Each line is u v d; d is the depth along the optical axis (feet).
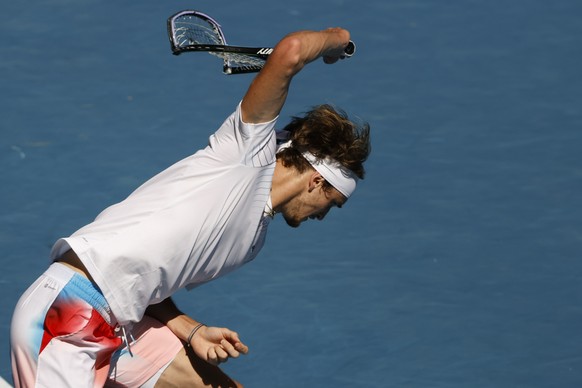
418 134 108.17
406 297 89.56
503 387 81.51
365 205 99.30
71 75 114.83
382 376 81.92
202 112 109.60
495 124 110.11
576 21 126.62
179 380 47.75
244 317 86.74
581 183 102.37
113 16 124.67
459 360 83.82
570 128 109.70
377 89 114.32
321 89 113.80
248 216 44.27
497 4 129.18
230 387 48.39
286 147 45.96
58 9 126.00
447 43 122.01
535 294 90.22
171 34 48.75
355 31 123.13
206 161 43.68
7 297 86.79
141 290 43.01
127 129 106.73
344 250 94.17
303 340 84.84
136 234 42.63
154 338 47.62
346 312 87.71
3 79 113.80
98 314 43.21
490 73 117.60
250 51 46.42
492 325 87.20
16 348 43.24
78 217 95.35
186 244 42.86
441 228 96.89
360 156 45.80
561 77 117.39
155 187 43.70
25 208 96.22
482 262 93.30
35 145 104.06
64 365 42.83
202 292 89.25
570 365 83.61
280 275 91.30
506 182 102.37
